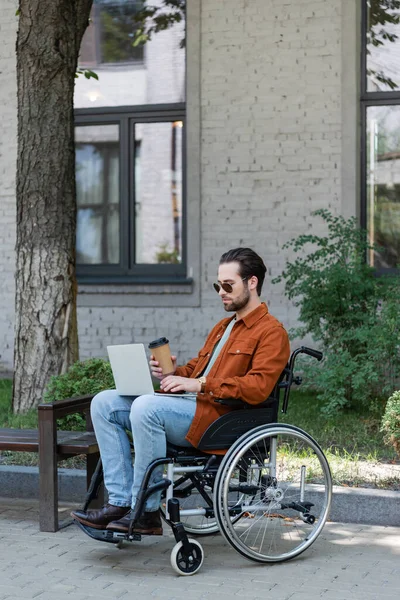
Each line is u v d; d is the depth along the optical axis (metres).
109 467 4.86
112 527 4.61
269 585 4.44
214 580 4.52
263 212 10.94
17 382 8.56
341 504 5.66
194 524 5.55
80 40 8.71
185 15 11.46
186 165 11.47
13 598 4.24
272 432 4.80
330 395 7.93
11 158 11.95
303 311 8.77
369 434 7.50
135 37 11.68
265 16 10.84
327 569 4.70
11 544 5.16
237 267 4.95
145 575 4.61
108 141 11.91
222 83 11.03
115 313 11.55
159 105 11.59
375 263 10.80
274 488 4.92
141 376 4.79
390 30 10.66
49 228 8.53
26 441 5.54
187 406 4.76
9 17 11.83
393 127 10.69
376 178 10.78
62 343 8.52
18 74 8.58
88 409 6.02
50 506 5.42
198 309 11.25
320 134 10.70
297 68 10.75
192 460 4.79
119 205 11.91
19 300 8.59
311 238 8.95
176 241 11.70
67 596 4.27
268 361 4.79
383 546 5.12
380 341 7.87
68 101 8.59
